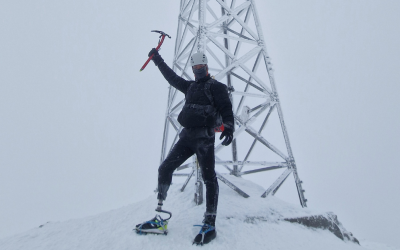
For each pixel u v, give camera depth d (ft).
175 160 8.29
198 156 8.11
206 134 8.03
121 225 9.89
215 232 7.90
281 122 15.14
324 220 11.44
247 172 17.22
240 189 12.34
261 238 8.52
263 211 10.84
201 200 11.23
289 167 14.07
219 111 8.30
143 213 11.24
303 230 10.28
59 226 11.22
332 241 10.00
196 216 9.73
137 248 7.32
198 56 8.48
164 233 8.09
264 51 16.87
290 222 10.62
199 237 7.52
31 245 8.87
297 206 12.29
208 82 8.46
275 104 15.60
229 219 9.78
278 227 9.75
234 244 7.84
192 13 19.13
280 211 11.23
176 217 9.95
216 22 16.05
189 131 8.22
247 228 9.14
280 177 13.57
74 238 9.02
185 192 13.12
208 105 8.14
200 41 14.56
